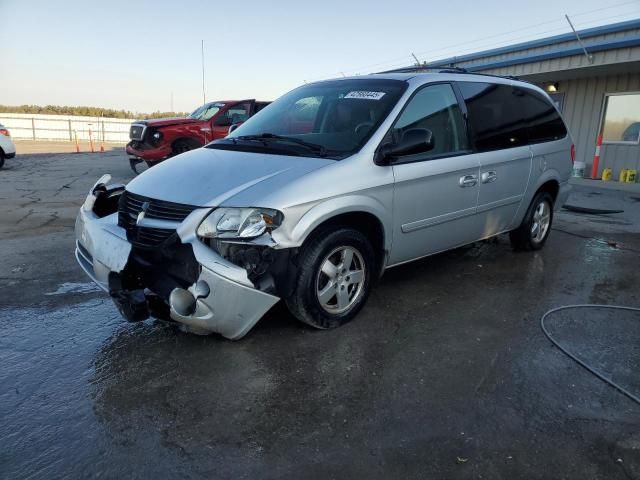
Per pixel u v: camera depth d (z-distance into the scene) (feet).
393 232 12.35
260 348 10.83
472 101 14.78
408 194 12.42
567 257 18.24
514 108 16.46
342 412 8.66
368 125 12.34
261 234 9.82
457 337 11.52
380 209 11.75
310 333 11.53
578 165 42.09
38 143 102.89
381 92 13.21
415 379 9.73
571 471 7.34
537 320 12.55
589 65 36.19
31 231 20.88
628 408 8.88
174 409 8.70
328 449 7.74
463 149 14.20
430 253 13.99
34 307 12.98
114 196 12.82
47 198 29.37
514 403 8.96
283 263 10.21
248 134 14.08
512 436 8.09
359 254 11.86
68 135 114.73
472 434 8.12
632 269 16.92
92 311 12.76
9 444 7.77
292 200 10.11
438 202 13.34
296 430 8.18
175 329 11.71
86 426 8.23
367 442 7.91
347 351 10.77
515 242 18.43
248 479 7.14
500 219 16.16
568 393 9.31
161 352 10.65
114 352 10.66
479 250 18.90
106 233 11.05
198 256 9.56
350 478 7.16
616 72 39.34
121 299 10.20
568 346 11.16
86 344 11.01
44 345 10.95
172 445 7.80
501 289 14.71
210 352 10.66
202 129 38.75
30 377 9.67
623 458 7.62
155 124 37.86
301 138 12.77
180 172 11.51
